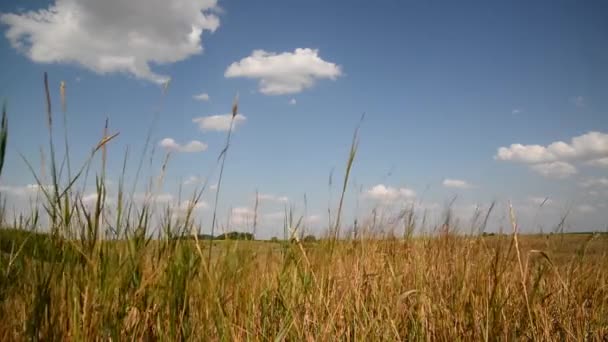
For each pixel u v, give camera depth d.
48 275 1.81
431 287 3.46
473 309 2.84
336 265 3.44
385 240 4.14
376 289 3.34
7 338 1.74
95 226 1.88
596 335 3.27
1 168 1.74
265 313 2.88
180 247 2.31
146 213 2.22
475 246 3.55
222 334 2.27
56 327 1.77
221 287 2.49
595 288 3.95
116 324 1.91
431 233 4.19
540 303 3.09
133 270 2.07
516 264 3.41
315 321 2.91
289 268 3.21
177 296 2.23
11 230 1.99
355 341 2.84
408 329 3.20
